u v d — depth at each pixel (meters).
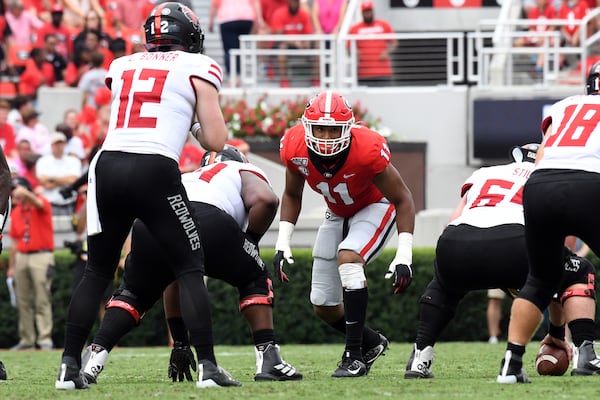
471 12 68.31
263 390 21.31
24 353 42.22
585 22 59.50
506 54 61.66
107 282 22.16
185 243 21.59
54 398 20.36
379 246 25.75
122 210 21.50
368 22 62.72
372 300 46.47
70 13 68.06
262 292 24.12
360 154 24.38
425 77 62.97
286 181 25.70
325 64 63.22
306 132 24.09
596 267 44.75
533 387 21.56
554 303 25.12
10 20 65.12
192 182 24.05
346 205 25.69
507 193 24.62
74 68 63.94
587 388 21.33
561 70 62.19
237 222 24.12
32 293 46.66
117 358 36.78
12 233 46.47
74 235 53.78
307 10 63.44
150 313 47.19
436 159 61.16
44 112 62.44
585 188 21.73
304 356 36.62
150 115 21.50
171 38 22.28
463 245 24.00
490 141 60.19
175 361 24.89
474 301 46.72
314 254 26.58
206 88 21.81
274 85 63.09
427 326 24.70
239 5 62.72
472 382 22.97
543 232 22.03
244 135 59.19
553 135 22.67
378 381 23.61
